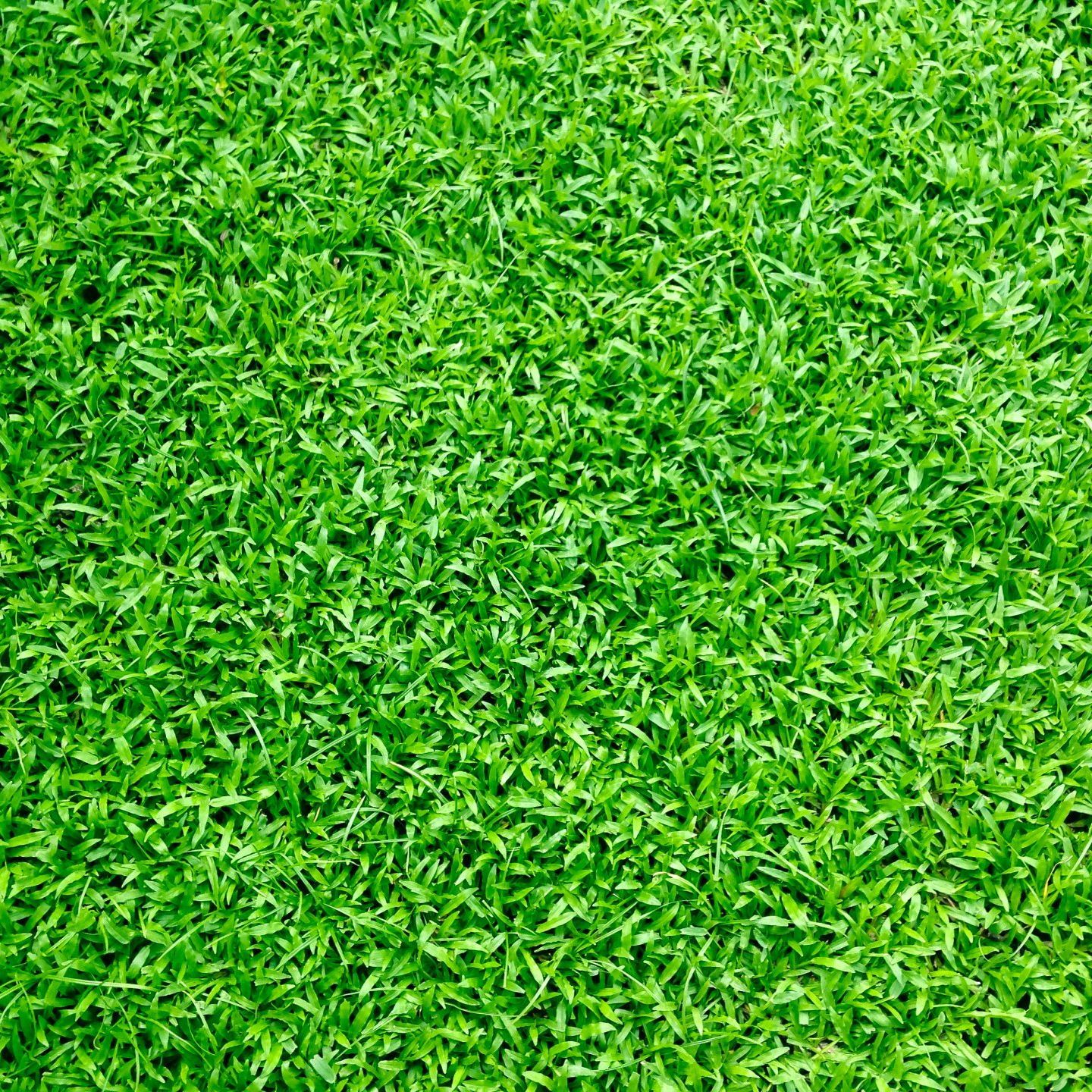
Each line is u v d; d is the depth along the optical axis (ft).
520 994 4.08
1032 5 4.83
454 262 4.57
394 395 4.44
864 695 4.29
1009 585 4.40
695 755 4.22
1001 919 4.18
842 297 4.58
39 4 4.68
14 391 4.42
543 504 4.41
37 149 4.60
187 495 4.35
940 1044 4.08
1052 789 4.25
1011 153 4.73
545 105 4.71
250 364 4.50
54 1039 4.00
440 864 4.14
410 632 4.33
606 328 4.55
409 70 4.74
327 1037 4.04
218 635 4.26
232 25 4.74
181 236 4.57
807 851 4.17
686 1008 4.07
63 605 4.28
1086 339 4.59
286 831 4.16
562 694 4.24
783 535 4.38
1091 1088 4.07
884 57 4.81
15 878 4.08
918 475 4.44
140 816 4.13
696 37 4.79
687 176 4.65
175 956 4.04
